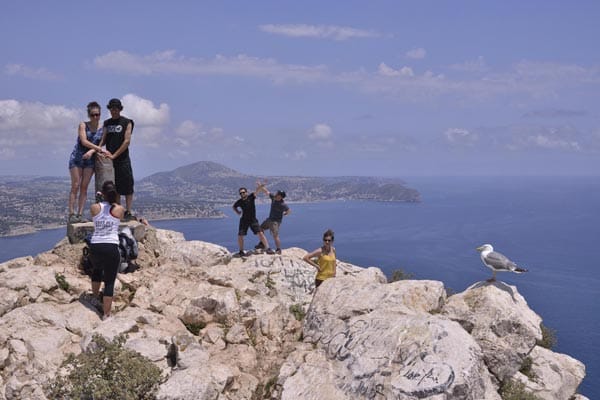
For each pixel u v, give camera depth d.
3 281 14.50
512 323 13.56
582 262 187.38
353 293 14.57
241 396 12.27
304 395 11.74
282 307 15.15
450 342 11.85
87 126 17.64
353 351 12.45
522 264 182.50
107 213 14.23
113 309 14.91
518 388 13.18
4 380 11.96
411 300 14.23
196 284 16.31
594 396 75.56
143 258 18.00
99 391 11.05
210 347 13.69
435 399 10.76
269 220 23.17
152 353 12.55
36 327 13.22
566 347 96.44
